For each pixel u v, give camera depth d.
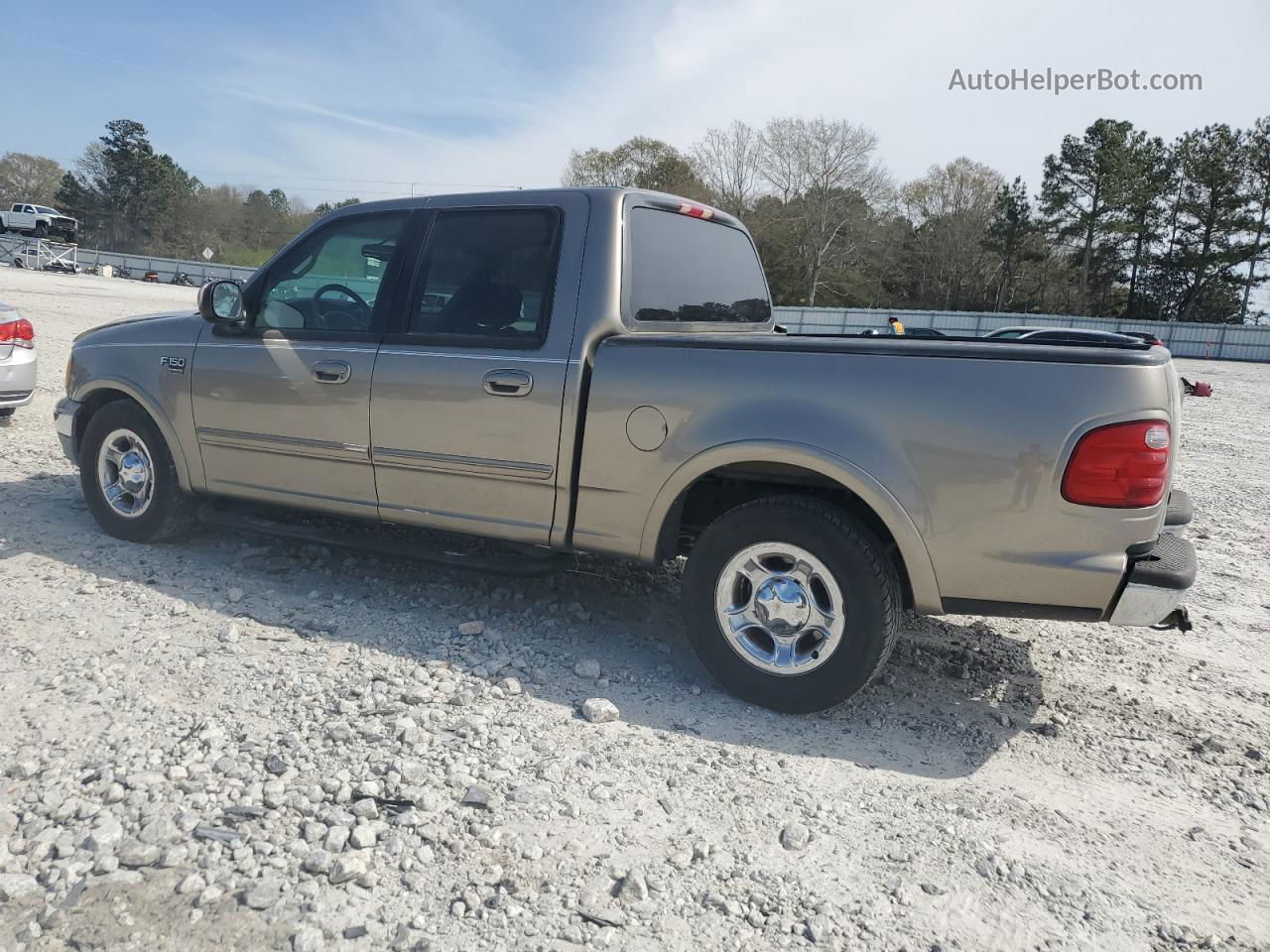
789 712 3.56
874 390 3.30
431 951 2.21
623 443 3.68
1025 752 3.42
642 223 4.04
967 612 3.34
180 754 2.97
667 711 3.54
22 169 94.19
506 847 2.62
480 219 4.10
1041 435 3.11
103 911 2.27
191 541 5.19
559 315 3.84
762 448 3.42
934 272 71.31
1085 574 3.12
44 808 2.66
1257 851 2.86
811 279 64.88
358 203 4.45
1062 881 2.63
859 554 3.34
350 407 4.25
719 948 2.28
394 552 4.27
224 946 2.19
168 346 4.80
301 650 3.84
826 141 62.91
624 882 2.48
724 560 3.57
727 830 2.77
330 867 2.46
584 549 3.89
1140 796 3.15
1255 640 4.82
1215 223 63.38
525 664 3.85
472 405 3.94
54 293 28.98
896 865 2.65
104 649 3.74
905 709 3.71
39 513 5.55
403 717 3.27
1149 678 4.20
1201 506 8.41
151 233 89.56
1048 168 65.62
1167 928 2.45
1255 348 47.47
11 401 7.89
